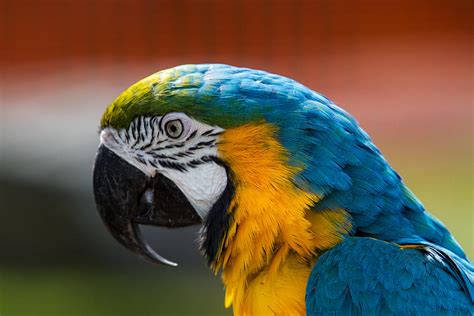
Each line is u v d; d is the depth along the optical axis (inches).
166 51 1050.7
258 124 213.8
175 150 223.9
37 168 566.6
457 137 791.7
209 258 228.4
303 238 208.5
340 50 1060.5
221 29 1054.4
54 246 561.3
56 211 559.8
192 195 225.3
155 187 232.1
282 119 213.2
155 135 225.8
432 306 202.7
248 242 213.3
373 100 934.4
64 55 1044.5
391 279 203.8
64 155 574.9
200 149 221.0
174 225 232.5
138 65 1023.6
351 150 213.2
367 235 212.4
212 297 517.0
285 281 209.8
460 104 908.6
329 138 212.2
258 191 211.8
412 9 1119.6
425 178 666.8
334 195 209.6
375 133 824.9
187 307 509.0
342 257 206.4
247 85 218.1
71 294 527.2
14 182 559.8
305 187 208.8
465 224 561.6
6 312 507.5
